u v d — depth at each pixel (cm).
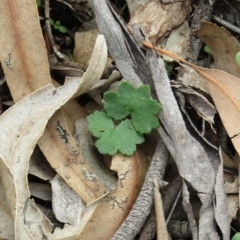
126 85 47
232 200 47
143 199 46
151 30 50
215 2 52
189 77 49
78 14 52
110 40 48
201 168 46
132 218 45
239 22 52
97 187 46
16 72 47
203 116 48
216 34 48
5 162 45
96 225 45
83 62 50
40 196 47
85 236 45
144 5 50
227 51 49
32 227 45
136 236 46
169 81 47
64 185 46
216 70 48
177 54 50
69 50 52
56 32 52
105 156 47
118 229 45
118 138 47
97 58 46
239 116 47
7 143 46
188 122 47
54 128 47
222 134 49
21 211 45
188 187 46
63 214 46
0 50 47
